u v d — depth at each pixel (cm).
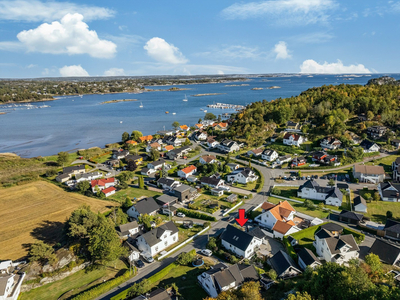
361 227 6550
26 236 6644
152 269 5419
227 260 5628
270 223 6794
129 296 4594
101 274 5312
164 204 7975
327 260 5338
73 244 5800
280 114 16900
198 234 6644
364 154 11469
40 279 5112
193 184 9694
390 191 7956
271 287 4591
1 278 4703
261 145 14000
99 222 6184
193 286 4856
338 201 7719
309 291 4053
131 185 9944
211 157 11806
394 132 13412
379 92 18862
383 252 5166
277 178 9969
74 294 4772
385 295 3288
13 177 10619
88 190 9175
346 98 17625
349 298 3494
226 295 4119
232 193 8856
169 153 12988
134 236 6400
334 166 10650
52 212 7856
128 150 14225
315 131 14662
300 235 6238
